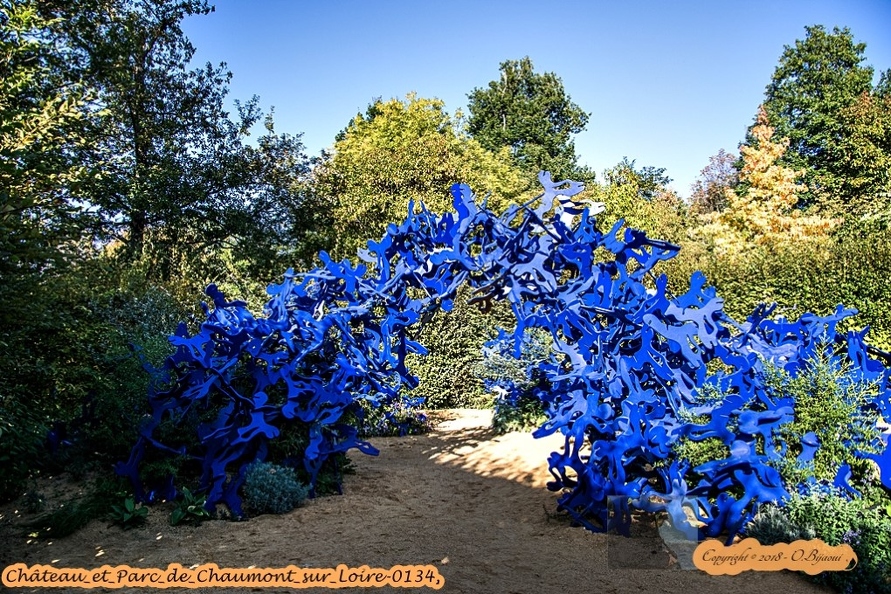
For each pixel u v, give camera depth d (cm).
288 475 609
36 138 723
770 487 478
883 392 542
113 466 631
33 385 778
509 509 591
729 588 414
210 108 1521
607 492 516
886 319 977
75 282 847
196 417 641
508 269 577
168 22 1509
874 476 498
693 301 542
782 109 2886
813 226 1805
